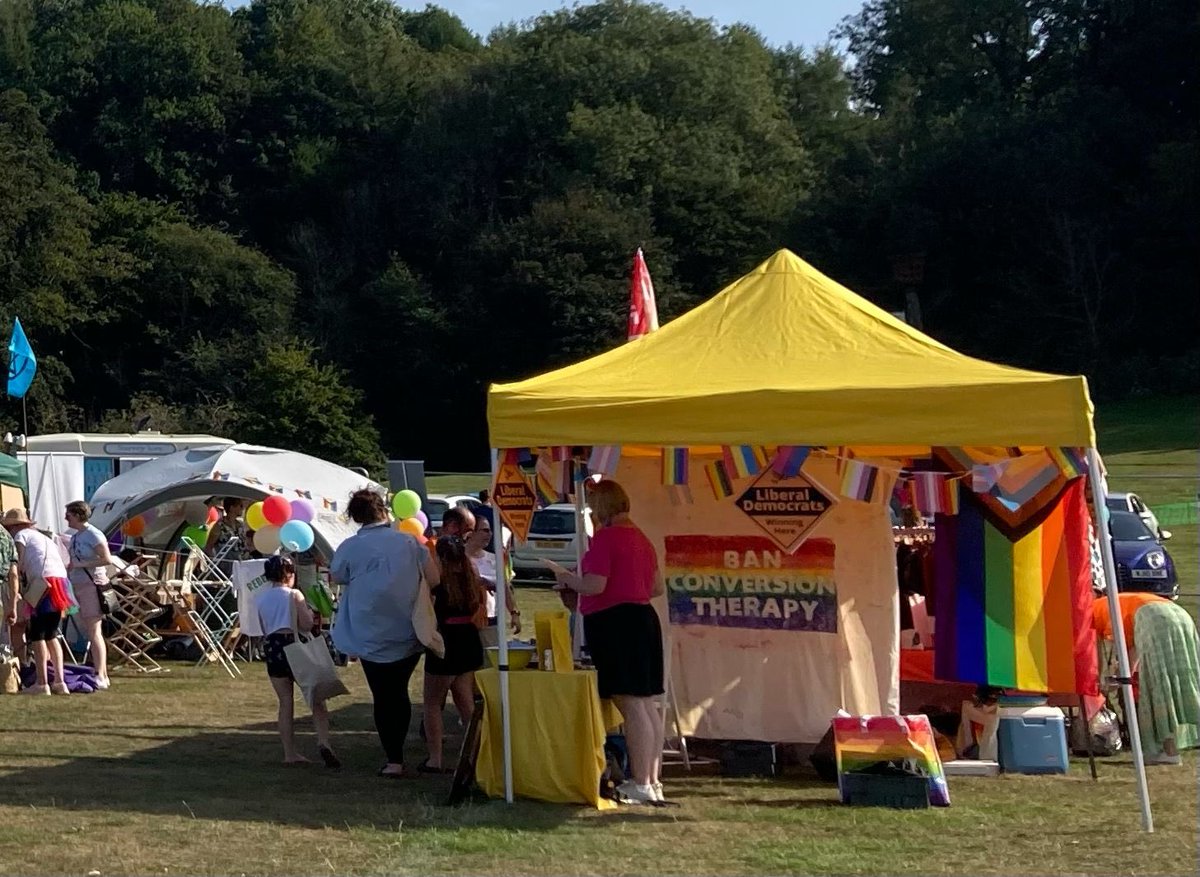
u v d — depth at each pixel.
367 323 66.62
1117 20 70.00
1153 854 6.75
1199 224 59.66
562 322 62.81
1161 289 60.72
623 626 7.82
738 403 7.60
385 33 89.62
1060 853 6.80
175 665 14.98
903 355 8.26
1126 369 58.19
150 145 71.88
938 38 76.50
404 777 8.84
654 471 9.43
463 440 66.31
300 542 13.73
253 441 50.28
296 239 69.31
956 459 9.12
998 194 62.00
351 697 12.71
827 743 8.69
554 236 64.56
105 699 12.45
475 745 8.06
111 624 15.13
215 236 64.88
